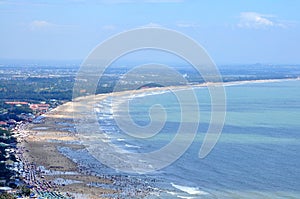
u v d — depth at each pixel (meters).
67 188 164.50
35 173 183.62
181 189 165.12
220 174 184.75
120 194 158.62
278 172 187.62
